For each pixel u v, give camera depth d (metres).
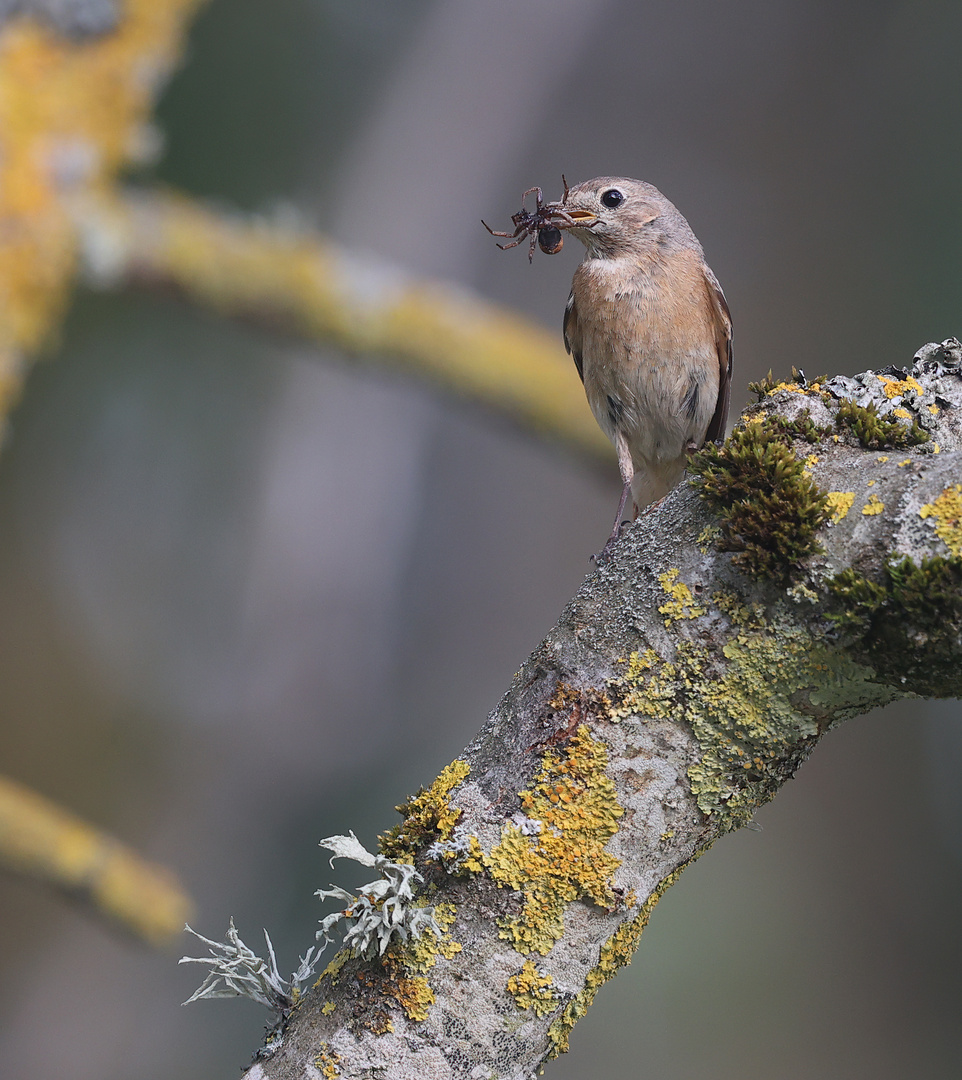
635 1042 12.45
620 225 6.89
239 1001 12.41
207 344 12.67
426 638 16.27
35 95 5.78
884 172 15.93
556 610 16.83
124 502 13.37
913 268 15.45
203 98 11.45
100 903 6.14
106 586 13.61
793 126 16.61
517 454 17.06
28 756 12.95
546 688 3.07
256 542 13.80
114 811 12.98
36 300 5.74
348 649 14.22
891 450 3.04
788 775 3.05
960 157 15.60
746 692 2.95
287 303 6.71
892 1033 13.70
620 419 7.00
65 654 13.39
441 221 14.14
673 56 17.14
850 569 2.83
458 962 2.94
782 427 3.09
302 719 13.89
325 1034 2.96
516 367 7.06
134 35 6.03
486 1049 2.93
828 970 13.91
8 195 5.66
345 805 13.88
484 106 14.25
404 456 14.89
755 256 16.48
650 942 13.20
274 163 11.96
